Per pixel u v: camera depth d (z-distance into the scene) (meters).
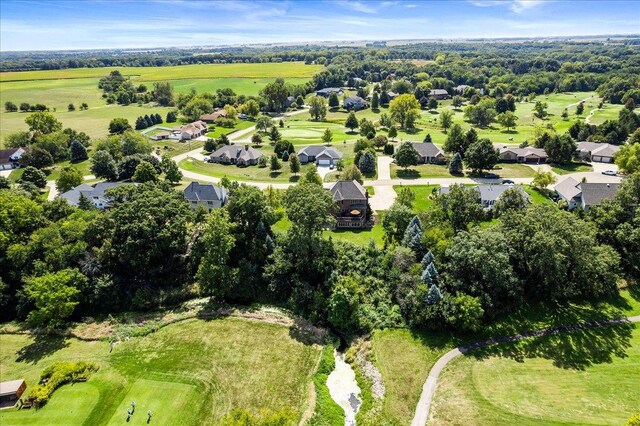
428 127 174.62
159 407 41.44
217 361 48.00
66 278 53.62
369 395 43.47
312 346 50.88
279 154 131.75
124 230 59.19
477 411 40.00
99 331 53.69
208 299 60.69
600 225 63.25
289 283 60.69
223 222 59.28
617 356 46.44
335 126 179.88
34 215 65.38
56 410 41.06
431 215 68.00
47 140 124.31
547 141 118.69
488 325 52.16
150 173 100.56
